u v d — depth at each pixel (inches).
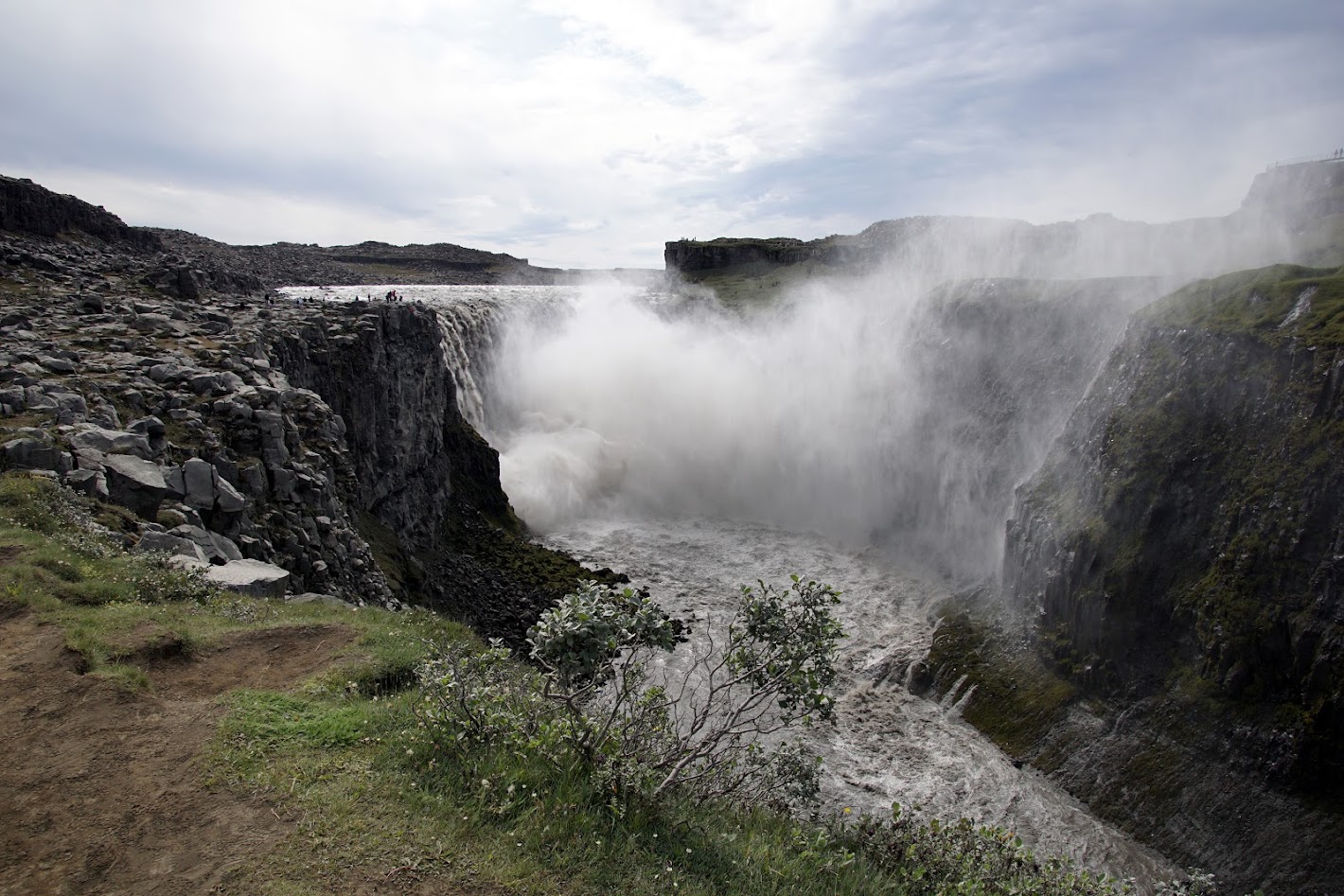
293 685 409.4
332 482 868.6
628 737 367.6
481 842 283.7
